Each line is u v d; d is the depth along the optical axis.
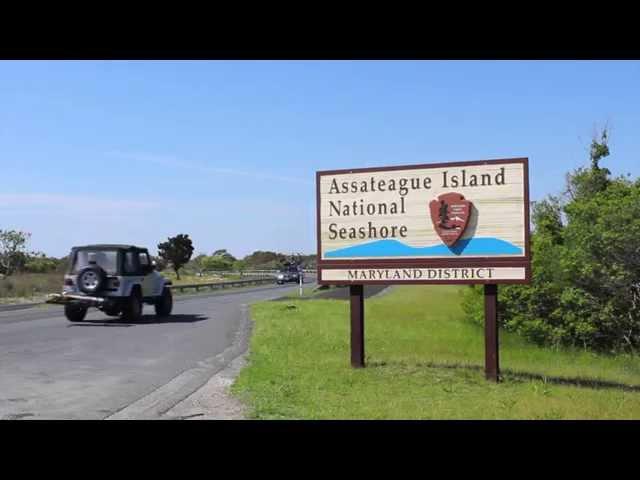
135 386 10.90
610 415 8.69
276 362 13.23
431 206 12.26
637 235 17.41
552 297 19.16
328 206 12.98
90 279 21.98
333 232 12.92
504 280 11.73
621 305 18.31
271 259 149.38
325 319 23.50
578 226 18.66
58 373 12.20
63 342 17.02
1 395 10.10
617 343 18.39
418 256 12.34
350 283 12.73
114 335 18.81
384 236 12.56
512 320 19.58
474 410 8.91
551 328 18.98
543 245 19.72
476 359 15.00
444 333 20.91
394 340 18.22
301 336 18.05
